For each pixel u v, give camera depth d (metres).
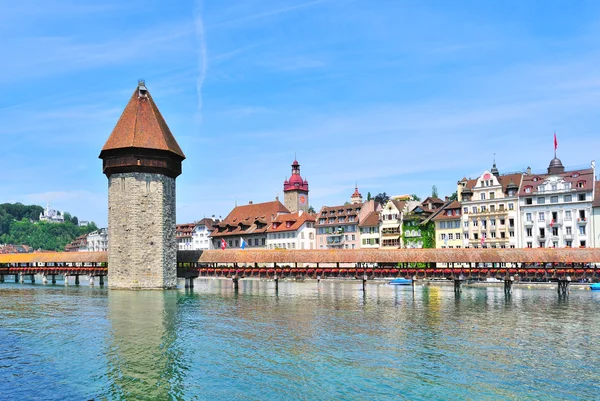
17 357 28.14
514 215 86.00
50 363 26.92
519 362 26.53
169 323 38.09
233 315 41.91
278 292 64.12
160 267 63.22
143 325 37.28
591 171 81.56
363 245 104.06
